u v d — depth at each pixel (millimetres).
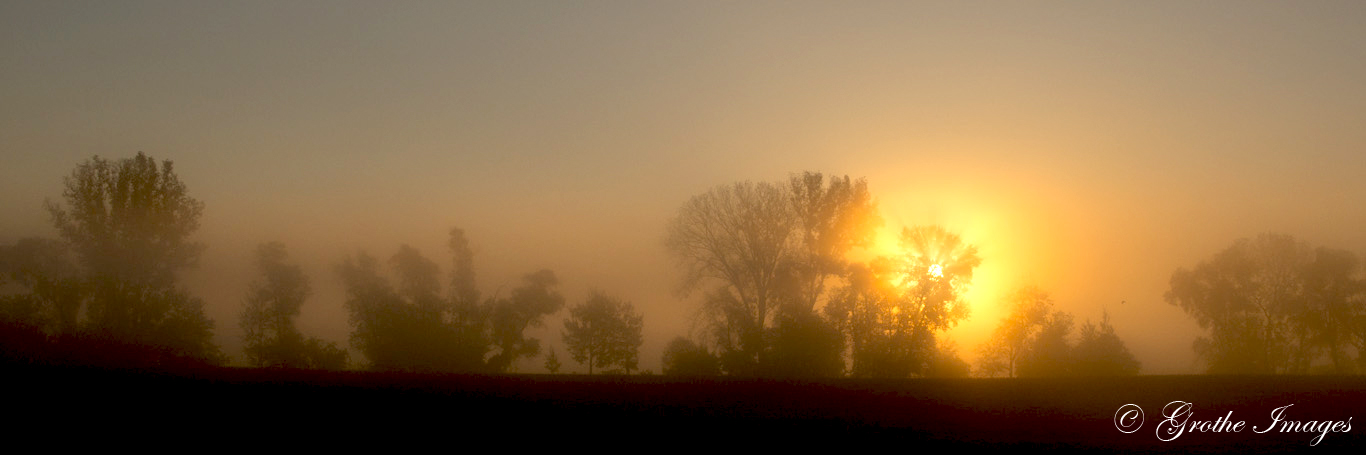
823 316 46562
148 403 21969
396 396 24562
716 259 51406
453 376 30500
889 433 21547
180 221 48594
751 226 51250
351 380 27828
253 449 17969
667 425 21891
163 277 47188
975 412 24875
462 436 19891
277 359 46125
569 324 50500
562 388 27859
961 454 19266
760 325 47906
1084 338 46719
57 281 44031
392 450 18328
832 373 44531
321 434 19547
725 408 24656
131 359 34406
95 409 21016
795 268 49281
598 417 22641
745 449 19453
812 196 52594
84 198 46562
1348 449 20141
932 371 45250
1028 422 23344
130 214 46938
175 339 42375
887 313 46438
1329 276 52312
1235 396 27922
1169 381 32719
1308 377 34656
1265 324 53594
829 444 20156
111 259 46156
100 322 43031
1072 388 30391
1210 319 54812
